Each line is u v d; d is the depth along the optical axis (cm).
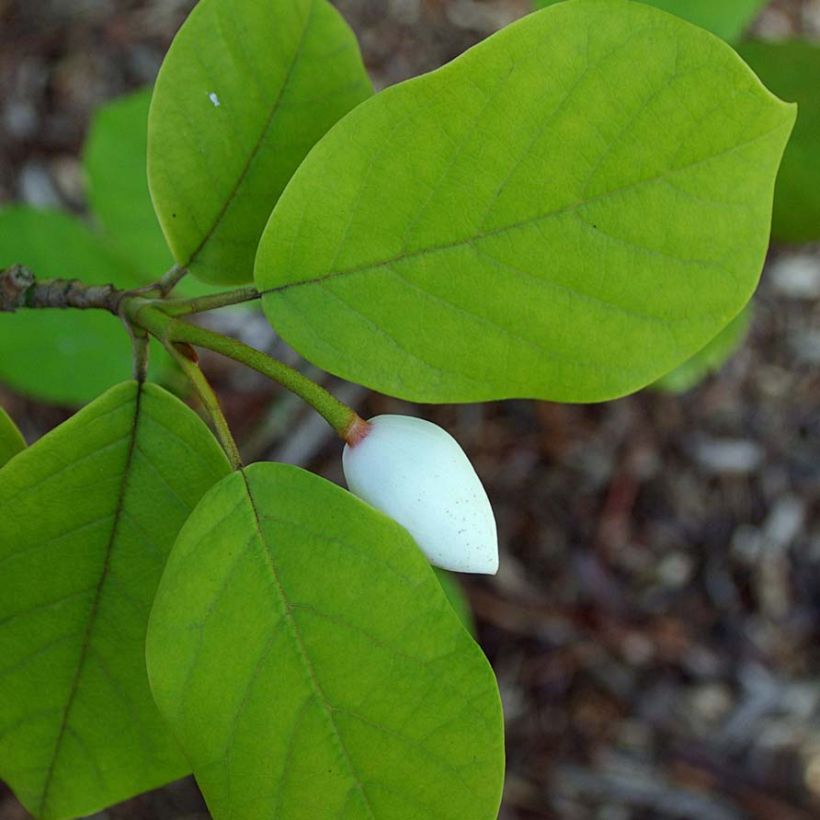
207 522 42
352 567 42
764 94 41
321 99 45
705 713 106
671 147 41
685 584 108
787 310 112
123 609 44
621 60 41
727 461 110
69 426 43
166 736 45
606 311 42
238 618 42
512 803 101
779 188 52
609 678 105
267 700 42
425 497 42
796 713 106
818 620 109
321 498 42
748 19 50
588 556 106
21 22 106
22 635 44
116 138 55
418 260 42
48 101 105
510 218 42
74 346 54
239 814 42
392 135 41
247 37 44
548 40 41
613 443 108
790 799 104
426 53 109
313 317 42
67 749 45
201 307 43
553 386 42
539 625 104
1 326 54
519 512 105
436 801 42
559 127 41
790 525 110
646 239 41
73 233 54
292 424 96
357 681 42
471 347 42
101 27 107
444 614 42
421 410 102
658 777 103
